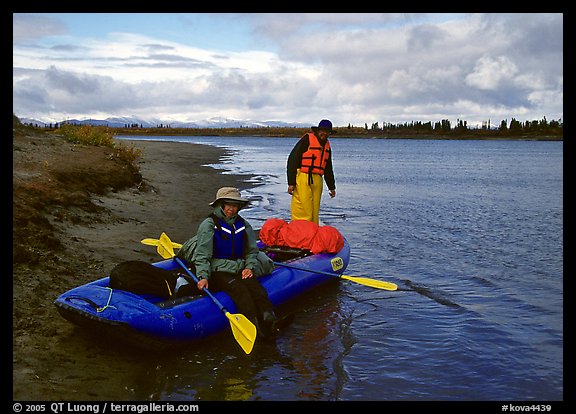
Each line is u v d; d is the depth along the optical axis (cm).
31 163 977
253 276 499
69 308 407
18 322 430
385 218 1145
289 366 427
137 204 1013
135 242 729
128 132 12756
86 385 367
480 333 502
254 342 464
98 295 423
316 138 734
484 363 437
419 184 1925
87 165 1127
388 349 464
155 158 2412
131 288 461
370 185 1867
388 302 596
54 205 770
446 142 11750
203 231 487
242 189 1512
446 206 1342
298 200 740
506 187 1838
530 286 653
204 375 405
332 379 406
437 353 456
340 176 2270
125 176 1178
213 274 493
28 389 348
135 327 407
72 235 689
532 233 988
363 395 383
